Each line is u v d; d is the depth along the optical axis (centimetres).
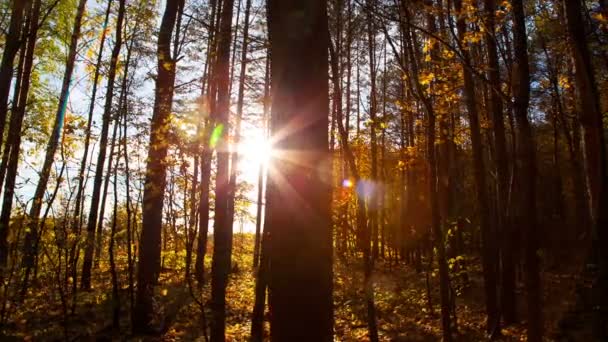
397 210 3083
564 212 2545
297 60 262
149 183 977
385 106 2339
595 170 775
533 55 1873
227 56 842
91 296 1321
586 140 793
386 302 1414
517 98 626
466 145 2481
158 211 1078
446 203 1492
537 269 595
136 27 1268
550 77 1898
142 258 1052
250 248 3378
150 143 950
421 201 2384
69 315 1082
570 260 1819
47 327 997
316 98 261
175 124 821
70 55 1415
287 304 247
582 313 721
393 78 2261
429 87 1051
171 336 982
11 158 1205
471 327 1151
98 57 1502
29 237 966
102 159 1411
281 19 269
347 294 1498
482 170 1218
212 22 1198
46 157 995
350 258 1867
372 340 879
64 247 959
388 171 2569
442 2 1080
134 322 1009
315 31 265
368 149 1366
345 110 2209
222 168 806
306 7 266
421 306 1398
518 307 1245
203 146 819
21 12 1060
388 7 952
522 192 616
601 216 727
